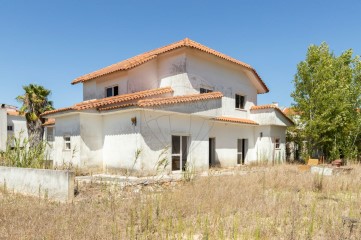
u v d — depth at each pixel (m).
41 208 7.78
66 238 5.40
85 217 6.78
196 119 16.17
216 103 16.66
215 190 9.48
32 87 27.61
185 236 5.81
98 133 15.34
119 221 6.67
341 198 9.55
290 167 17.42
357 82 23.28
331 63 22.12
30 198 9.55
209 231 6.03
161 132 14.24
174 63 17.83
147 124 13.67
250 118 22.91
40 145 13.95
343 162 20.73
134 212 7.26
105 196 8.84
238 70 21.92
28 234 5.69
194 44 17.69
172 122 14.80
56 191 9.38
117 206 7.84
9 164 12.44
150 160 13.62
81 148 14.58
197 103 15.45
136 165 13.31
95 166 15.04
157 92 16.12
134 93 16.27
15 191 11.08
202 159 16.36
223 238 5.61
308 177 12.66
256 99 23.95
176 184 11.43
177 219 6.94
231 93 21.03
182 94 17.09
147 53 20.98
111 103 14.75
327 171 15.17
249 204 8.14
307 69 22.38
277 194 9.48
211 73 19.27
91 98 19.70
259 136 22.64
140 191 10.00
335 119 21.08
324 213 7.39
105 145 15.22
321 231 6.18
